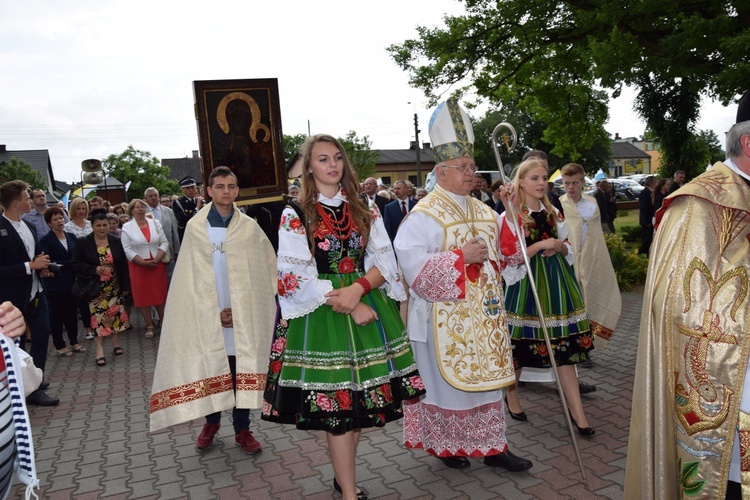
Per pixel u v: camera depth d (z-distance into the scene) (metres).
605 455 3.83
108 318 7.21
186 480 3.85
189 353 4.07
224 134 5.25
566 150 15.32
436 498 3.40
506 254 4.04
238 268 4.20
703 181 2.34
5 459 1.83
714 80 9.23
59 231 7.38
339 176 3.05
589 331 4.24
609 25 11.09
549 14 12.64
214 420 4.32
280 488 3.66
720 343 2.21
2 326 1.88
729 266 2.23
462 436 3.55
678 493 2.36
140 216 7.80
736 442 2.26
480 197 11.71
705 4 10.27
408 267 3.50
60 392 6.06
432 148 3.76
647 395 2.39
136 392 5.96
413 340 3.61
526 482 3.52
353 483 3.03
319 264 3.02
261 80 5.32
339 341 2.93
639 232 16.47
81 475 4.02
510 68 14.06
